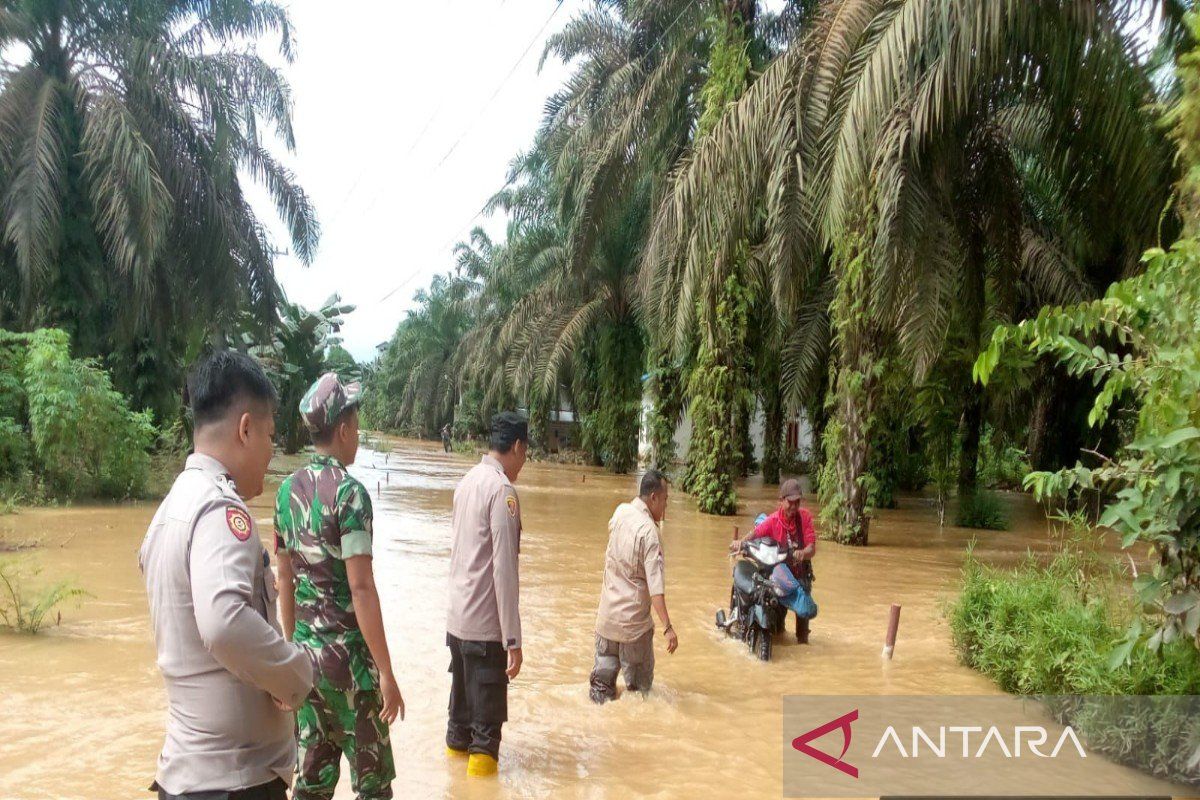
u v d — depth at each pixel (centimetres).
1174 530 487
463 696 493
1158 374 496
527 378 3381
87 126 1678
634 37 2128
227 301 2052
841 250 1413
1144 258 535
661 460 2406
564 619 858
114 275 1878
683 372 2189
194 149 1953
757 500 2291
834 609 934
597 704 596
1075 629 589
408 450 5234
